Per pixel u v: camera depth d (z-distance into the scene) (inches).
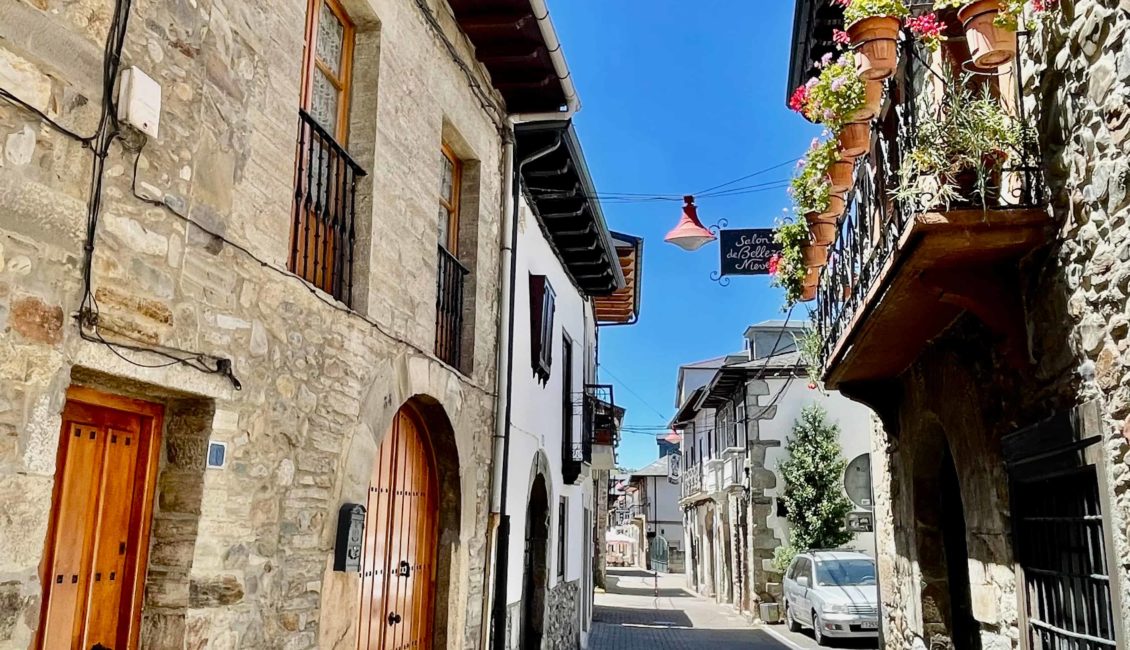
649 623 746.2
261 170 147.6
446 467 246.4
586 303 552.4
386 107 197.5
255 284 144.3
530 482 355.9
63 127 102.6
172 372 120.6
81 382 113.3
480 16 245.1
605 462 567.5
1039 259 159.6
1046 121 155.0
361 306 184.7
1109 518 134.6
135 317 114.5
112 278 110.7
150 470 128.6
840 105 181.0
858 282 225.8
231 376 134.3
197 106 129.6
